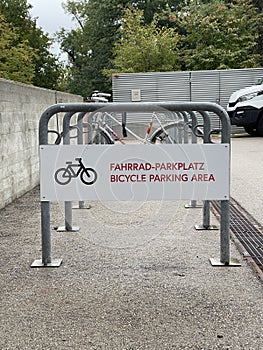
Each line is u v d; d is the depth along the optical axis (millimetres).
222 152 4148
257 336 3002
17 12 42906
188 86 19922
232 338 2982
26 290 3775
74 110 4195
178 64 28094
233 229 5465
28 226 5723
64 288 3807
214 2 30000
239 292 3678
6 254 4680
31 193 7809
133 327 3146
